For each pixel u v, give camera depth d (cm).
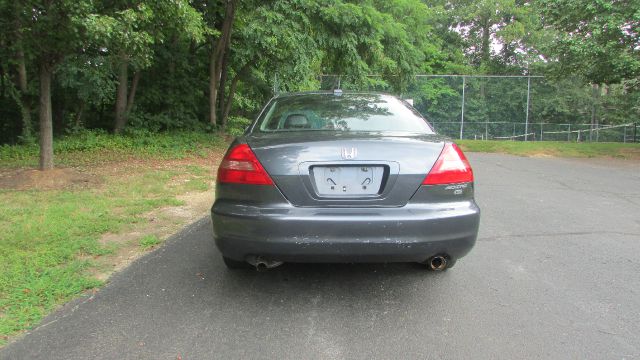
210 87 1499
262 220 317
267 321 315
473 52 4231
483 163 1320
